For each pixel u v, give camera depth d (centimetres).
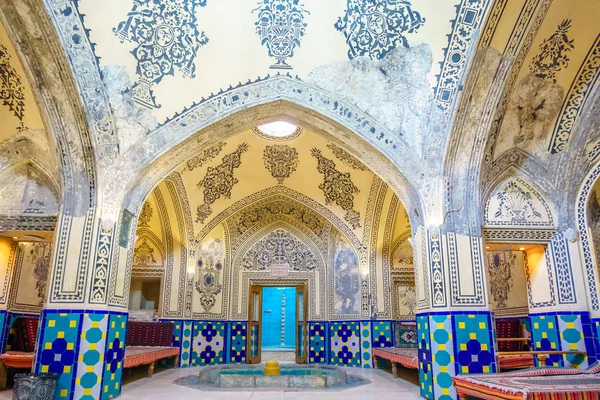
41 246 691
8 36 444
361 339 852
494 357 482
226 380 599
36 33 443
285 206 920
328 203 860
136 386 598
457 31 476
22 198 536
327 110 538
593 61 494
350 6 498
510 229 541
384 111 536
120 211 514
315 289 927
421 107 525
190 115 529
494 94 492
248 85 530
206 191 837
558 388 323
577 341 513
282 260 940
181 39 501
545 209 552
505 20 447
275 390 570
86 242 495
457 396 439
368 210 848
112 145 512
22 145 534
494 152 545
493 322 496
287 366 803
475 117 508
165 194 809
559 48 480
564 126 537
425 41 494
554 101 524
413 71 513
